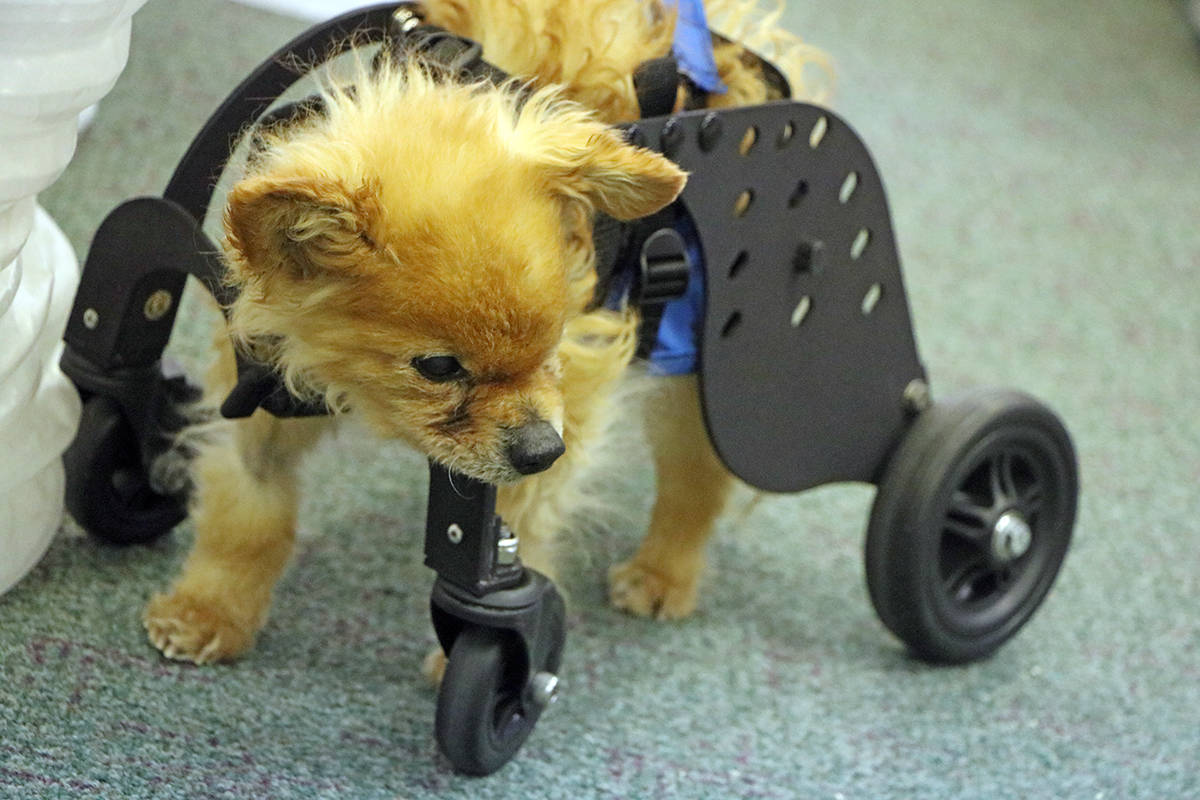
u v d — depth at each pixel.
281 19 1.39
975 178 1.44
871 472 0.84
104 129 1.11
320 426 0.79
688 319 0.78
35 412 0.77
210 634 0.78
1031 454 0.86
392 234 0.67
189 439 0.80
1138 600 0.93
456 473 0.71
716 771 0.78
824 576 0.93
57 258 0.83
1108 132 1.62
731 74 0.81
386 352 0.68
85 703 0.75
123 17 0.72
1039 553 0.88
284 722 0.76
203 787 0.72
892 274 0.83
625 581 0.88
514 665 0.74
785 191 0.78
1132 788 0.81
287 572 0.84
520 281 0.68
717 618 0.88
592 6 0.77
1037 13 1.98
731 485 0.88
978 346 1.14
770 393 0.80
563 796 0.75
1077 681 0.87
